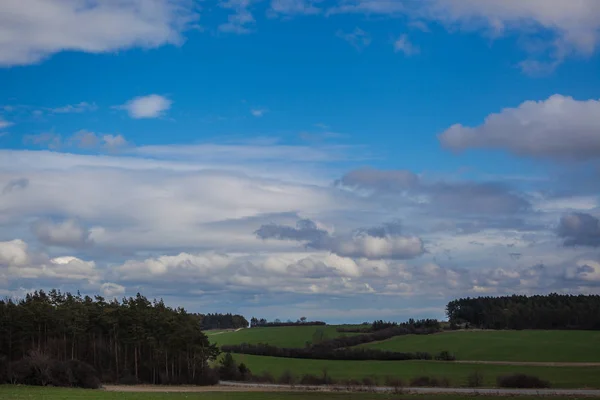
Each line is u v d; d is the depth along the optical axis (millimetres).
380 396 87062
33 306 139750
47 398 69875
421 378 125812
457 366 163625
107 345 144500
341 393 95000
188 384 132375
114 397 74875
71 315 140375
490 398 85000
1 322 132375
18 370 98750
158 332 139625
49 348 132375
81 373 102688
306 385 126875
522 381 114375
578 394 95438
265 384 135750
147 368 138750
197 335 144000
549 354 178000
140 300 156000
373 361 182375
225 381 147750
